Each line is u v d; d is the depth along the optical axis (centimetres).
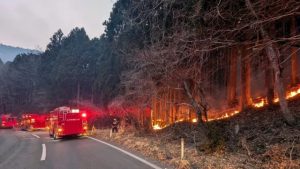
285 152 1120
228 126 1764
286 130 1341
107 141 2344
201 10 1451
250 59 1862
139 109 3034
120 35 3634
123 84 3002
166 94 2786
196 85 2064
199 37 1405
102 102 5303
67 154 1631
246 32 1247
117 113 3588
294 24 1596
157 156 1412
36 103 10506
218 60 2231
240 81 2152
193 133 1980
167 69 1900
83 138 2678
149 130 2730
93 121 5459
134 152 1631
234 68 2202
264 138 1359
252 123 1652
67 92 8931
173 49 1567
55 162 1377
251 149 1299
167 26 1817
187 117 2594
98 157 1470
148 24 1941
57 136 2634
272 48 1352
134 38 2822
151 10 1587
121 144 2078
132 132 2712
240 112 2030
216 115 2327
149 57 1900
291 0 956
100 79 5478
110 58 4803
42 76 10981
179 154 1398
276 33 1625
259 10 1068
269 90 1856
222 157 1273
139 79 2411
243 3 1252
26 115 4875
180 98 2641
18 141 2683
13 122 6188
